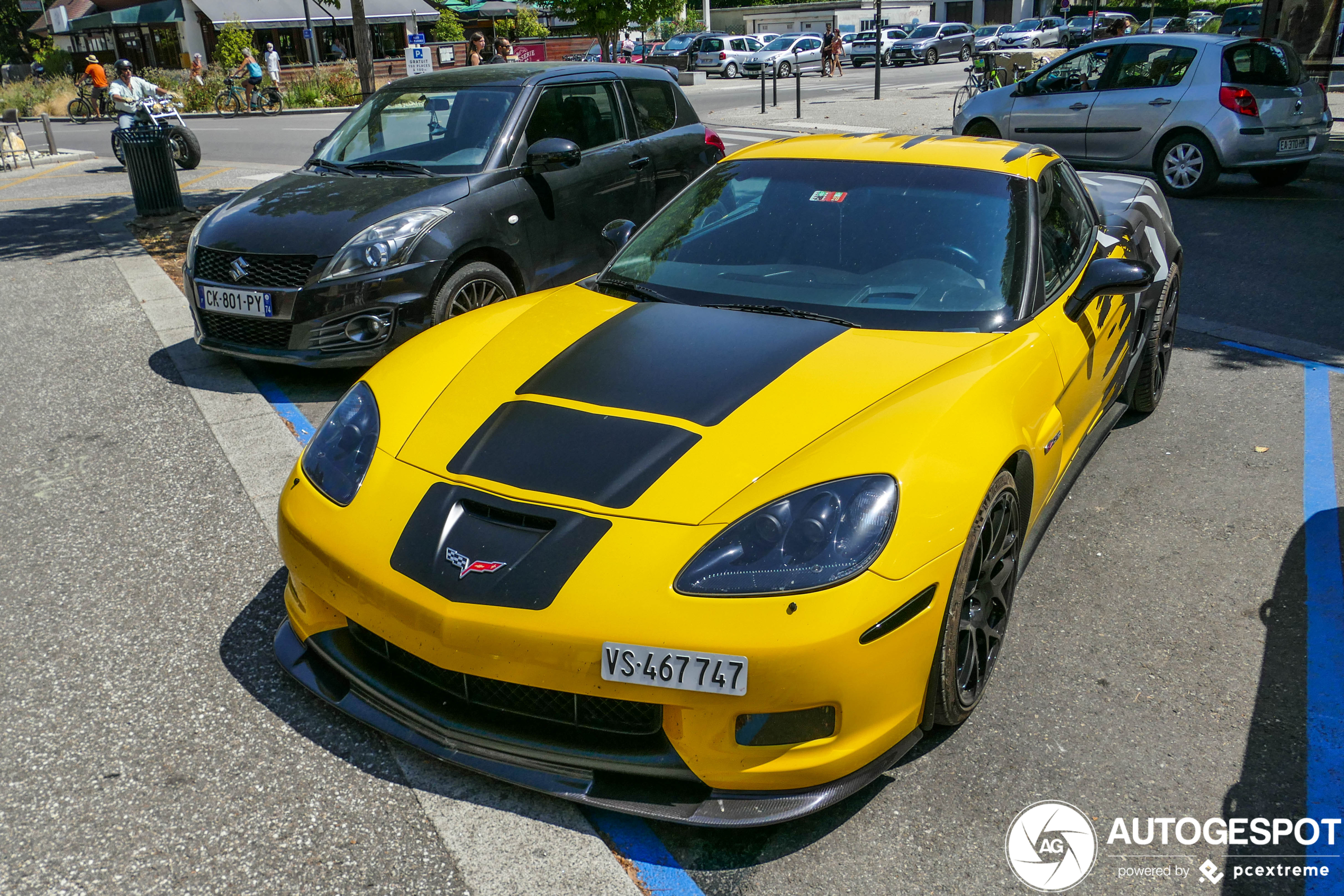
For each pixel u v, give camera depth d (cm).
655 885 215
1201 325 633
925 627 226
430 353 295
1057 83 1159
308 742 258
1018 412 269
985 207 332
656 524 220
